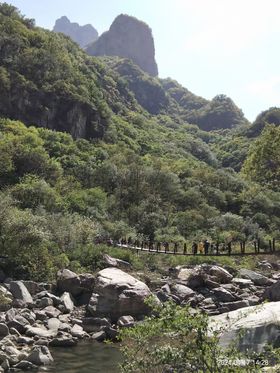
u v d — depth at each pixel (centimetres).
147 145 8875
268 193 6166
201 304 2295
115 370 1356
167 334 690
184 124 16100
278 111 12662
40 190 3788
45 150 5431
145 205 4781
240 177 6975
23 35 8344
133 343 941
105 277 2220
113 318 2033
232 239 4416
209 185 6162
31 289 2198
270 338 1506
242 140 12194
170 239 4031
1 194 3306
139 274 2648
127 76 17225
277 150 4938
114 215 4466
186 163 7362
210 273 2750
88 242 3105
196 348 654
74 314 2052
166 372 720
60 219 3222
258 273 3109
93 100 8294
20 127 5975
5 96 6831
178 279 2691
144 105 16462
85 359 1456
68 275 2331
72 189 4625
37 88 7288
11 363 1361
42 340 1609
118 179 5244
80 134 7569
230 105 18175
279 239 4809
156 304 738
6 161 4475
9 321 1730
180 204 5388
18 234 2531
